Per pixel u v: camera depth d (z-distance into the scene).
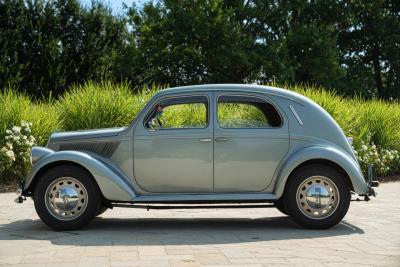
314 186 7.31
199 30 33.25
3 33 29.27
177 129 7.47
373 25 42.94
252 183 7.44
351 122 15.29
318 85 36.50
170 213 9.05
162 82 35.94
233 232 7.18
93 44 32.00
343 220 8.14
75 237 6.82
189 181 7.43
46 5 31.11
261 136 7.43
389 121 16.44
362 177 7.29
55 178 7.23
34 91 29.62
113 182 7.22
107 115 14.27
